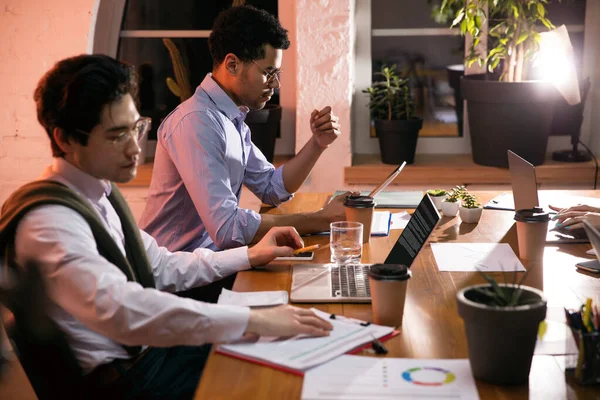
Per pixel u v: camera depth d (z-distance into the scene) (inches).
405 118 135.6
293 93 145.3
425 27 141.9
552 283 64.8
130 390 59.4
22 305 54.9
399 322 56.1
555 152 138.1
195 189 84.6
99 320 52.3
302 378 47.4
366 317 58.1
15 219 53.9
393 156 134.4
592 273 67.6
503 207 94.0
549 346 51.6
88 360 58.1
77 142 57.2
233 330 52.6
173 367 63.0
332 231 73.0
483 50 140.3
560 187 133.3
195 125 85.5
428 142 146.6
